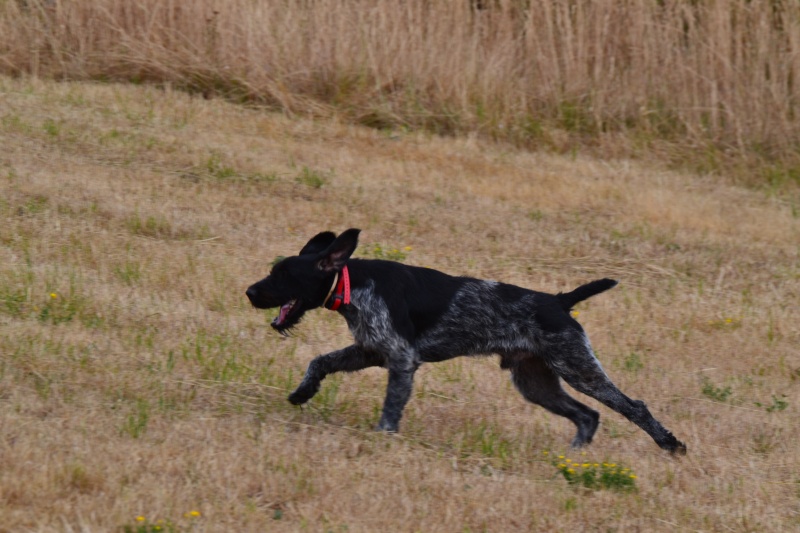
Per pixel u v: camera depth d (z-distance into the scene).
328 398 10.12
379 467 8.62
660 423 10.16
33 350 10.03
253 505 7.67
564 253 15.26
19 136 16.42
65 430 8.45
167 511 7.40
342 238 9.10
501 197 17.14
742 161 19.56
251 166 16.80
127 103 18.56
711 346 12.81
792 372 12.32
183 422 8.95
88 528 7.01
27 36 19.83
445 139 19.23
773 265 15.66
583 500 8.53
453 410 10.45
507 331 9.54
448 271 14.09
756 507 8.91
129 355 10.38
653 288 14.48
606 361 12.04
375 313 9.27
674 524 8.41
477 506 8.17
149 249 13.38
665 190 18.17
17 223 13.46
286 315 9.39
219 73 19.83
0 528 6.96
